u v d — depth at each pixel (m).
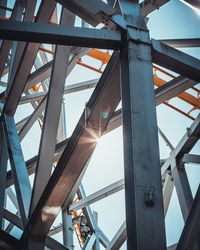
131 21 6.96
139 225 5.34
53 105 9.80
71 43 6.77
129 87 6.30
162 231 5.35
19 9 13.87
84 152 8.91
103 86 7.82
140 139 5.91
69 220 15.20
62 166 9.12
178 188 12.34
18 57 12.08
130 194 5.65
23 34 6.58
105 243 17.62
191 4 8.63
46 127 9.82
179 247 7.58
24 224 10.20
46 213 9.80
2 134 12.27
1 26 6.48
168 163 13.05
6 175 12.59
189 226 7.56
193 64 6.97
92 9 7.04
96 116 8.30
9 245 10.26
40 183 9.93
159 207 5.48
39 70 13.85
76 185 14.73
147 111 6.15
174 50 6.95
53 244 11.73
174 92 11.39
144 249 5.22
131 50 6.59
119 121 11.18
